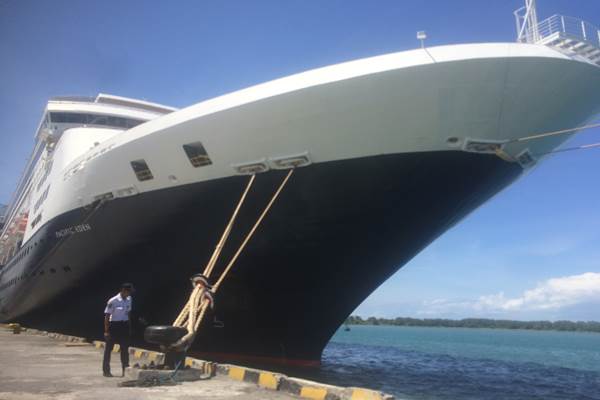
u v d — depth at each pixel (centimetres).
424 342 5662
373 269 1291
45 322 2148
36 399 585
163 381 719
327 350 3138
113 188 1369
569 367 2408
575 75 924
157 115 2439
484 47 884
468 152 994
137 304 1493
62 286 1783
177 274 1373
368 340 5944
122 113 2328
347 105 949
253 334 1401
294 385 665
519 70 889
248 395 635
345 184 1056
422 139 971
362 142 994
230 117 1054
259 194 1134
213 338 1408
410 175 1024
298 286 1295
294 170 1070
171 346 774
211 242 1266
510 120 952
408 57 897
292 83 976
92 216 1490
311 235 1173
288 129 1017
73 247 1630
